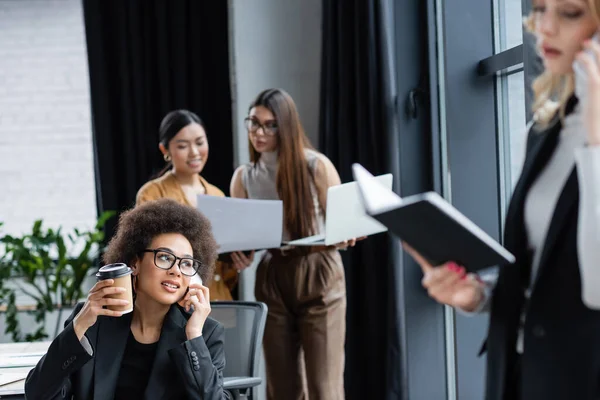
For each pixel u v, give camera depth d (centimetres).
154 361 228
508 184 363
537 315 146
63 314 507
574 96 152
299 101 490
